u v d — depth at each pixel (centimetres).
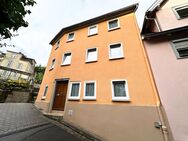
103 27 1103
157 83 650
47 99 976
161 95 612
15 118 634
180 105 558
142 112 605
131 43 864
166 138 504
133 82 712
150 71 694
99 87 787
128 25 982
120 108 661
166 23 836
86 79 862
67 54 1134
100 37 1037
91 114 709
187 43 700
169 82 628
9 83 1720
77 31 1251
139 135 561
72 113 761
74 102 802
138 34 877
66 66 1029
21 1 380
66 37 1284
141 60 759
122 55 838
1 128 466
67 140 478
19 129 489
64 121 739
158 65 698
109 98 720
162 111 572
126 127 602
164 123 542
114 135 605
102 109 699
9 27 376
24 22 403
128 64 783
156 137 527
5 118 602
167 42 759
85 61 957
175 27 791
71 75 945
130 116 620
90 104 745
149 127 559
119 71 787
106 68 838
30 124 577
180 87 594
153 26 1002
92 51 1007
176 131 516
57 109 873
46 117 786
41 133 489
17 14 378
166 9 905
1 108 819
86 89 836
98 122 670
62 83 971
